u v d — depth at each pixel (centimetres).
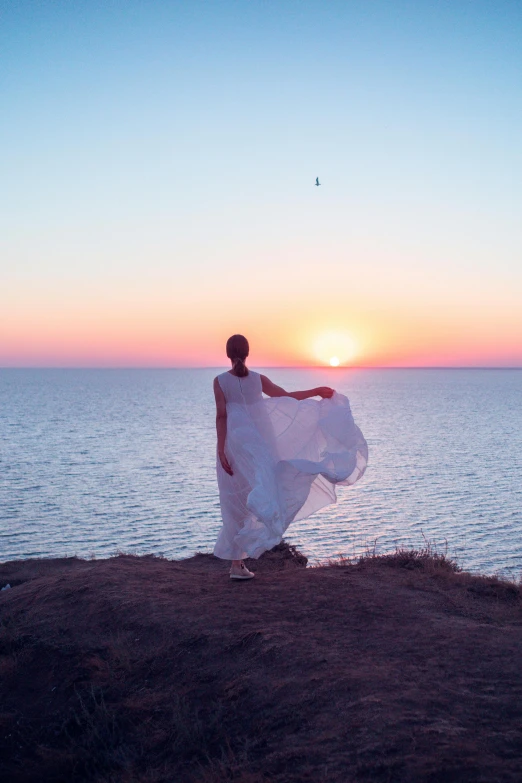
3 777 389
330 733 352
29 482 6600
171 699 434
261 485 571
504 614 529
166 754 384
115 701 447
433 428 13388
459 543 4038
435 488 6250
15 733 434
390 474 7194
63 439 11012
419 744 327
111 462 8194
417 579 633
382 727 346
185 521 4722
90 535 4300
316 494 652
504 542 4084
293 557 895
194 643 489
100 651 509
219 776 343
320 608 535
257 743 365
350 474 614
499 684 385
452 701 366
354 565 718
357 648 449
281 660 441
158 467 7750
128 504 5409
